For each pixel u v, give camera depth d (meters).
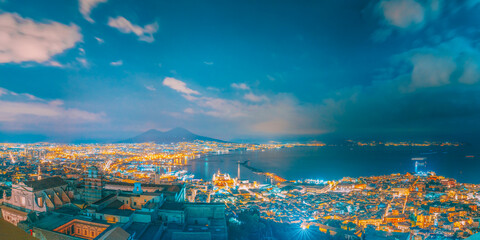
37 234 71.12
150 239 69.75
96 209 80.81
